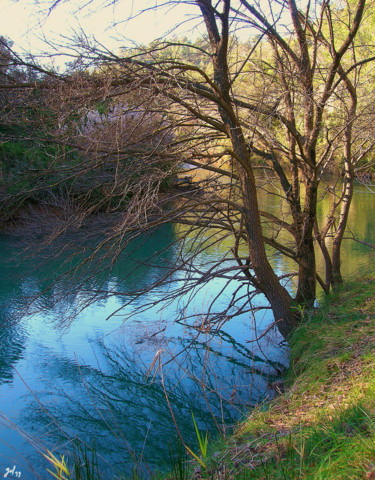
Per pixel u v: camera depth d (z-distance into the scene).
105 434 5.34
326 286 8.63
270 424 4.19
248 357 7.44
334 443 3.03
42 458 4.84
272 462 3.24
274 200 20.23
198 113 6.14
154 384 6.57
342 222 8.65
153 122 6.75
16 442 5.16
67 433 5.35
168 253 12.61
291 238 14.25
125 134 6.28
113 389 6.41
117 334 8.21
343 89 7.56
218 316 7.41
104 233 6.51
